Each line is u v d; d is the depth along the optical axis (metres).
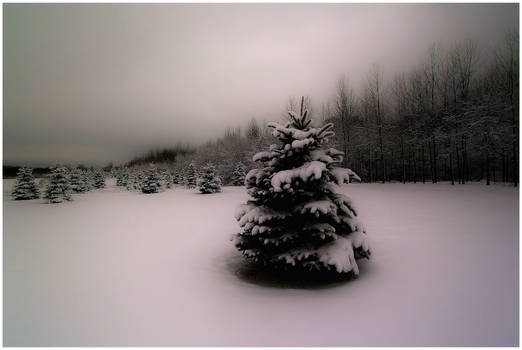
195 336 3.26
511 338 2.91
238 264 6.41
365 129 31.23
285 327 3.39
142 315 3.89
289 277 5.37
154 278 5.56
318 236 5.02
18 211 18.25
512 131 19.69
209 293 4.69
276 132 5.30
